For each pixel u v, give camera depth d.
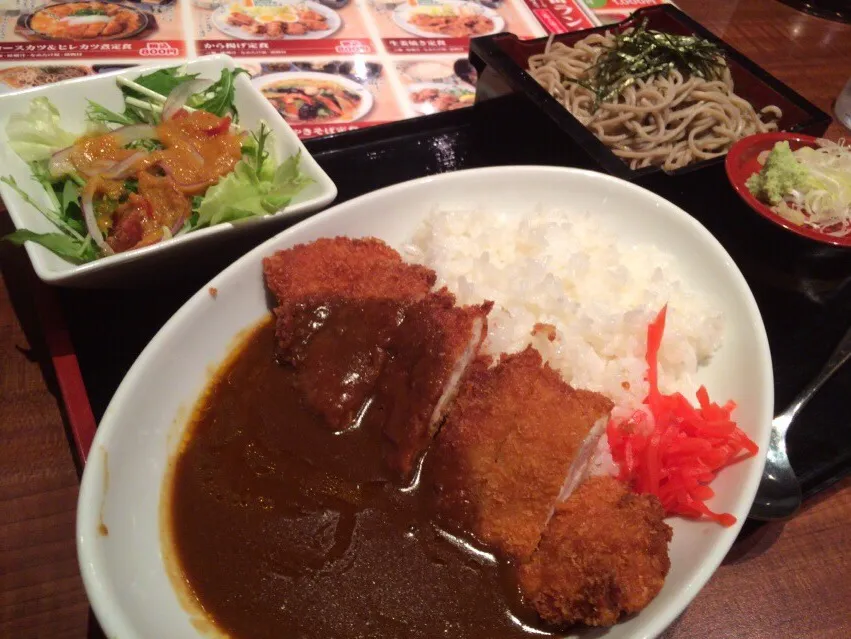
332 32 0.58
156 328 0.38
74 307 0.38
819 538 0.34
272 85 0.52
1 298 0.39
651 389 0.35
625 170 0.43
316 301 0.35
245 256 0.36
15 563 0.31
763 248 0.43
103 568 0.27
